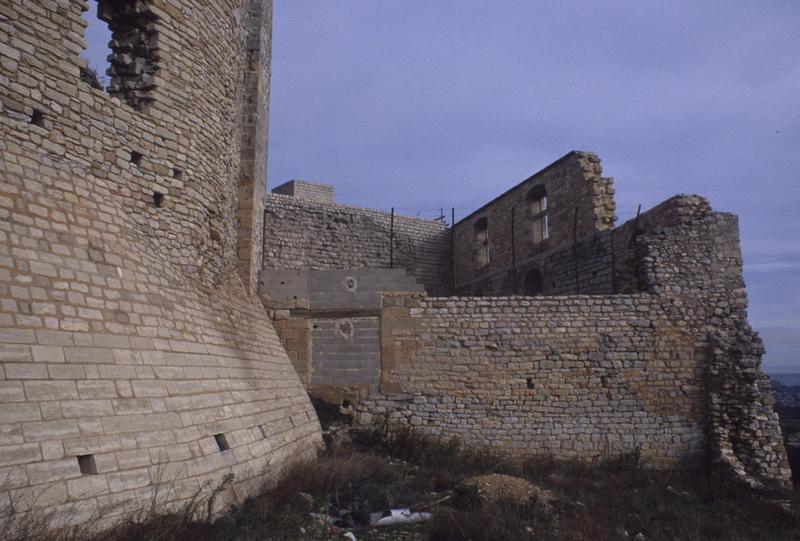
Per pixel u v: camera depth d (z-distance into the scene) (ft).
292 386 43.52
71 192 24.86
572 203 67.67
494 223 84.28
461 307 53.01
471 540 25.84
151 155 30.37
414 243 89.97
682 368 52.80
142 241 28.73
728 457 48.93
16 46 23.52
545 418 51.21
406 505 30.81
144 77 31.30
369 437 46.88
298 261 77.15
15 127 23.17
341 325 52.60
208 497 22.91
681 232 55.16
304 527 24.97
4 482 16.42
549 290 70.59
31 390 18.62
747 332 53.31
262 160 53.11
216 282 36.65
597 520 31.27
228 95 38.96
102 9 31.86
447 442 48.37
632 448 50.93
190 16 34.30
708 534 33.53
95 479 18.98
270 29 57.36
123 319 24.22
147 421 22.35
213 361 29.89
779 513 38.19
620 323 53.16
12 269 20.38
